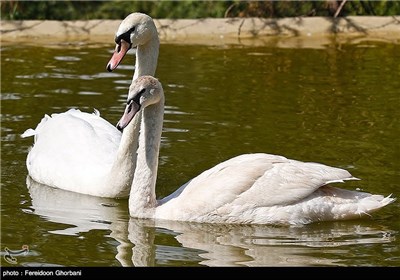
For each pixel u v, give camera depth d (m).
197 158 14.81
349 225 12.48
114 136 14.76
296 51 22.11
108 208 13.27
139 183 12.80
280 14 24.84
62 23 23.78
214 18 24.19
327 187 12.77
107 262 11.17
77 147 14.37
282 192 12.50
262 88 18.78
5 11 24.17
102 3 24.64
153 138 12.80
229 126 16.33
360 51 22.09
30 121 16.62
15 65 20.36
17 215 12.80
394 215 12.82
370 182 13.70
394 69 20.27
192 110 17.27
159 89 12.70
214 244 11.78
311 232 12.23
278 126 16.34
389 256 11.37
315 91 18.55
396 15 24.97
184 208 12.62
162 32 23.75
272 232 12.26
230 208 12.48
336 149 15.12
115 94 18.28
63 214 12.92
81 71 19.95
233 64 20.70
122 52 13.48
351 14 25.02
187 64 20.62
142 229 12.34
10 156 15.23
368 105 17.58
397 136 15.77
